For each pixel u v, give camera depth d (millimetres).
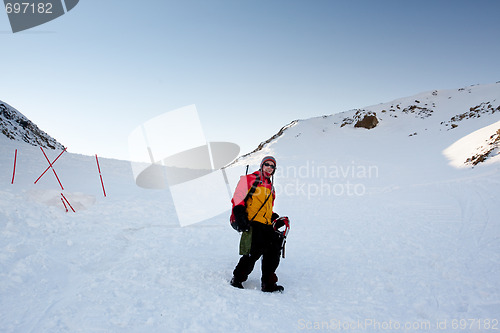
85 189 8398
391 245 5441
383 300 3340
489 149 13555
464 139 18641
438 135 23938
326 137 30812
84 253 4195
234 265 4297
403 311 3102
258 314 2850
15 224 4625
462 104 31297
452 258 4555
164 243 5152
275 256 3469
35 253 3814
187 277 3678
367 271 4219
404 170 16266
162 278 3584
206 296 3148
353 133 30719
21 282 3115
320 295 3439
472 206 7812
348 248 5348
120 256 4301
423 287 3643
